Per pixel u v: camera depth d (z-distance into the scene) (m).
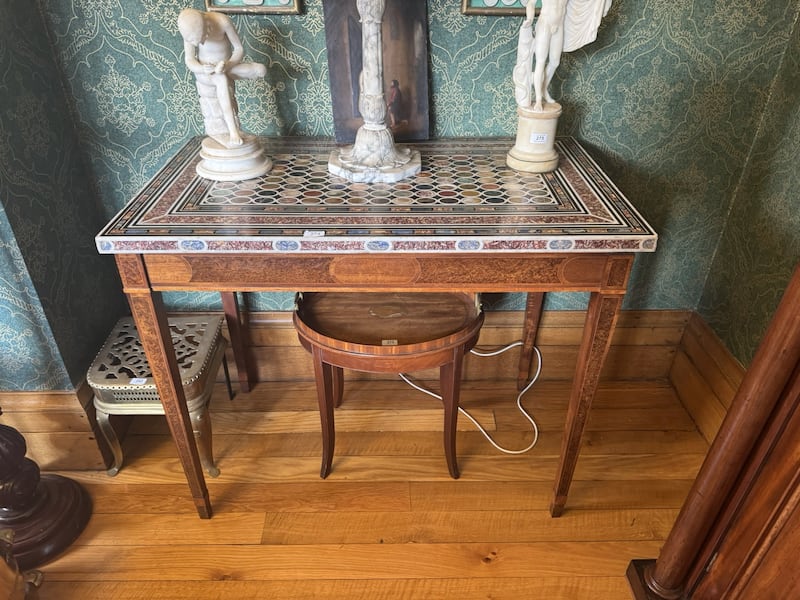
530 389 1.80
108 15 1.27
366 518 1.42
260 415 1.71
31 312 1.28
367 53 1.10
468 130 1.44
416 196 1.11
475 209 1.06
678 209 1.56
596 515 1.43
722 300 1.60
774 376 0.88
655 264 1.65
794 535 0.90
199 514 1.41
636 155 1.48
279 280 1.04
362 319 1.30
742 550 1.03
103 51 1.31
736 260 1.53
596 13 1.12
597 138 1.45
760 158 1.42
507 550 1.36
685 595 1.21
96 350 1.52
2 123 1.14
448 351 1.24
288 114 1.41
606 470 1.55
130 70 1.34
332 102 1.35
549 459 1.58
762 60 1.34
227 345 1.72
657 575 1.21
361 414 1.71
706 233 1.60
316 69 1.35
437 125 1.43
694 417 1.69
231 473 1.53
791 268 1.33
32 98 1.24
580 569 1.32
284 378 1.82
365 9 1.06
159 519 1.42
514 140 1.41
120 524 1.40
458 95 1.39
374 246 0.97
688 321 1.74
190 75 1.35
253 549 1.35
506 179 1.19
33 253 1.24
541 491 1.49
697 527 1.09
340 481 1.51
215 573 1.30
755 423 0.94
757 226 1.44
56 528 1.34
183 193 1.12
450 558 1.34
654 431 1.66
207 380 1.41
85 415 1.43
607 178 1.20
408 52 1.30
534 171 1.22
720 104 1.40
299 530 1.39
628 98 1.40
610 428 1.67
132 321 1.55
